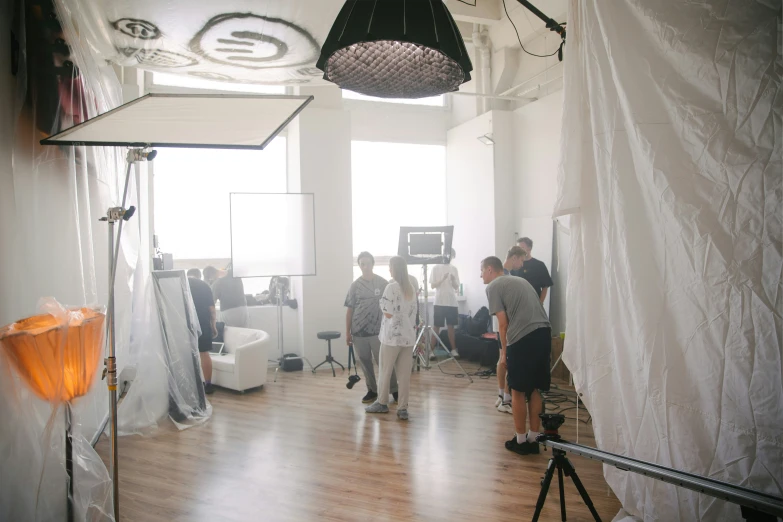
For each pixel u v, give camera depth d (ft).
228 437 13.64
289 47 12.71
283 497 10.14
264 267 21.08
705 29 7.19
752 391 6.83
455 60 5.44
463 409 16.01
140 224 15.88
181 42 12.35
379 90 6.24
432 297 26.35
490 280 13.39
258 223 21.03
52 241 8.17
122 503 9.87
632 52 7.92
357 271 26.35
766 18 6.72
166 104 7.02
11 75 7.70
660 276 7.81
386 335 15.06
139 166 15.98
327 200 22.48
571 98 9.00
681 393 7.56
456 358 23.98
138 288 15.40
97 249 10.87
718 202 7.13
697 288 7.32
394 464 11.74
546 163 22.38
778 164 6.62
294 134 22.84
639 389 8.13
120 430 13.87
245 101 7.01
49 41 8.21
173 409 14.82
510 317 12.27
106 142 6.34
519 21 22.94
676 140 7.51
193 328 15.94
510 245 24.35
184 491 10.41
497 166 24.21
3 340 6.06
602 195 8.54
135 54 12.92
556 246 21.89
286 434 13.85
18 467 6.93
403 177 27.09
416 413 15.64
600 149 8.55
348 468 11.53
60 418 6.79
